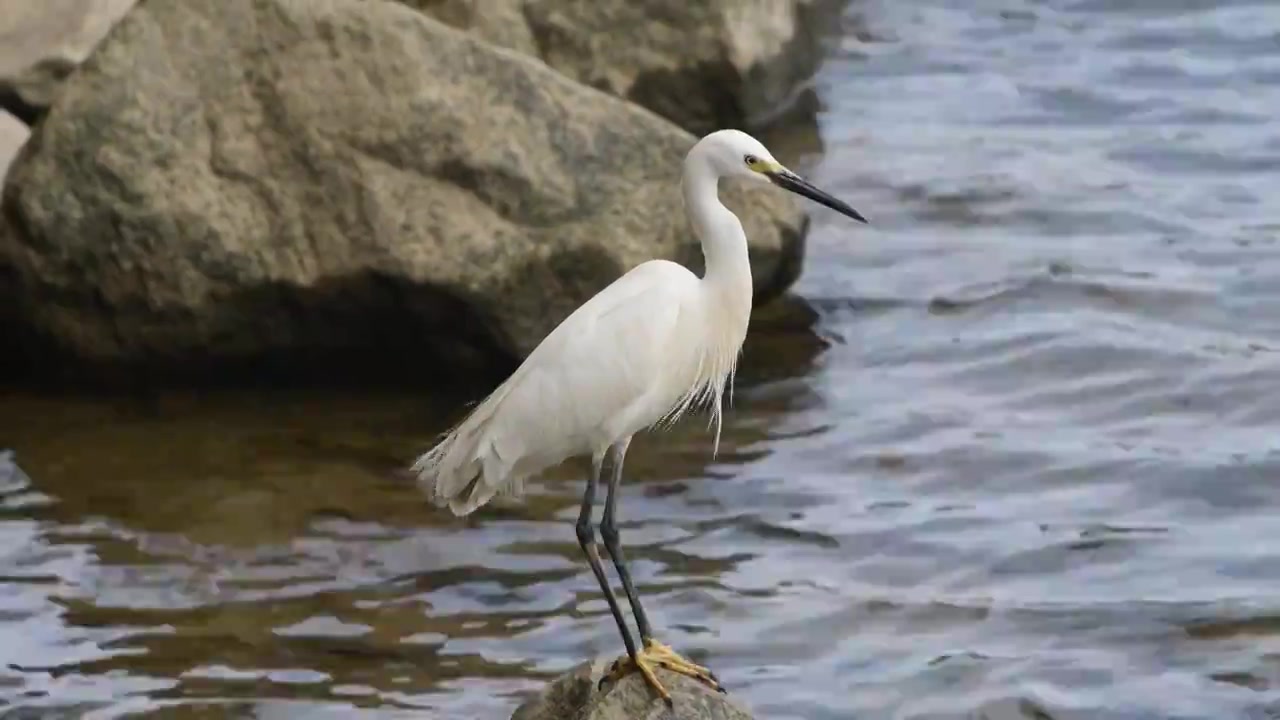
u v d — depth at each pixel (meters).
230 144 15.31
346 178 15.21
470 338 15.34
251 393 15.77
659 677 9.91
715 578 13.19
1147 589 13.04
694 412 15.80
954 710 11.56
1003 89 24.62
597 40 21.12
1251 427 15.73
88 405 15.61
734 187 16.61
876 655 12.20
